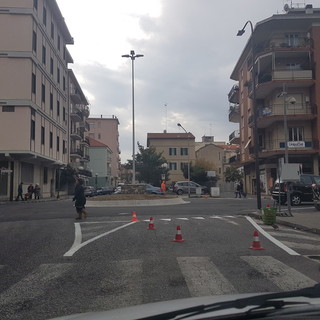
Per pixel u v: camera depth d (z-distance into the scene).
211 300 2.59
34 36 35.53
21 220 15.91
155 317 2.25
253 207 22.03
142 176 62.12
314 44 37.00
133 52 34.56
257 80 39.47
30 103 33.41
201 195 44.50
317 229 12.14
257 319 2.04
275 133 38.41
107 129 107.50
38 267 7.40
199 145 102.25
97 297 5.47
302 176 23.30
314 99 36.78
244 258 8.13
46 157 39.69
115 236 11.10
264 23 37.41
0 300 5.37
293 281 6.27
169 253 8.64
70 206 24.64
